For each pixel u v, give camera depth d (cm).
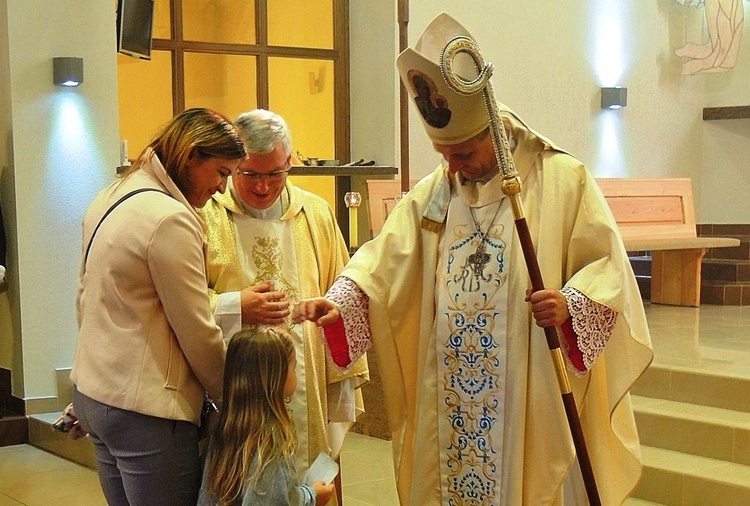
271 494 228
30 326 571
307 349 301
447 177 275
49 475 497
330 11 717
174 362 236
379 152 701
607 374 262
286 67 704
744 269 810
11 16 557
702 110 895
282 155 290
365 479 461
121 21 570
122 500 244
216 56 679
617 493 266
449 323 268
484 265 262
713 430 435
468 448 267
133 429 230
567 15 792
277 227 304
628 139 841
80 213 580
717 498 402
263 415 233
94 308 234
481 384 263
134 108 651
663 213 758
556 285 254
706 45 859
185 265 231
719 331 624
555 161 260
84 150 580
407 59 250
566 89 794
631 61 838
